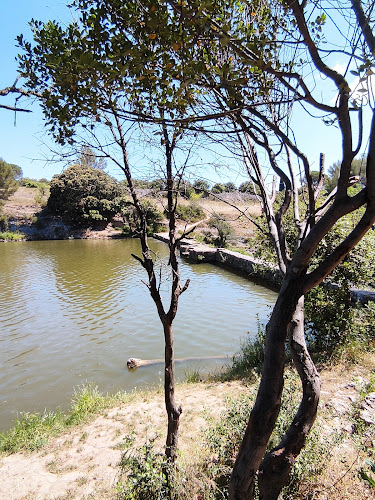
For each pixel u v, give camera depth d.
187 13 1.16
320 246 5.55
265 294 12.55
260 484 1.91
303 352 2.07
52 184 32.66
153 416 4.88
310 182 1.92
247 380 5.63
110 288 13.80
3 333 9.14
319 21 1.62
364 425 3.39
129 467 3.18
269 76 1.96
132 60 1.27
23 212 34.56
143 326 9.52
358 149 1.55
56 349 8.13
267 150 2.35
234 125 2.19
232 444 3.08
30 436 4.66
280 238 2.42
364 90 1.26
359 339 5.78
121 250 24.78
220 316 10.17
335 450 3.10
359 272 5.75
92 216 31.19
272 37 1.74
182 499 2.65
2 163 32.72
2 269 18.14
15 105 1.49
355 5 1.37
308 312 6.15
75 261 20.44
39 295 12.90
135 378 6.73
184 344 8.24
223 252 18.86
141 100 1.61
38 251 24.78
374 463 2.32
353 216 5.51
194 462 3.32
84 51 1.34
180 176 2.61
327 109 1.45
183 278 15.60
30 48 1.69
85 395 5.62
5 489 3.60
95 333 9.07
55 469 3.89
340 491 2.54
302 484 2.56
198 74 1.29
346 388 4.51
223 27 1.22
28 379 6.77
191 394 5.45
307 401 1.97
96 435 4.54
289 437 1.93
